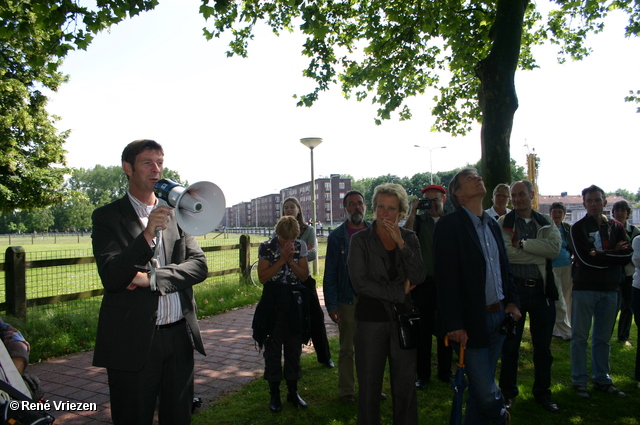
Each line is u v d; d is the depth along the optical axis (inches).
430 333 167.6
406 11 318.0
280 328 145.4
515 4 237.1
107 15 190.1
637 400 151.6
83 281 474.6
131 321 82.4
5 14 184.7
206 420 136.8
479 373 105.1
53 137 830.5
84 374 181.2
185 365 92.3
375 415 108.8
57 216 4109.3
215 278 387.2
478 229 114.4
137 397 83.7
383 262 110.0
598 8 326.3
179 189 83.3
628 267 222.1
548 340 145.0
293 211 194.7
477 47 311.9
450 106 418.3
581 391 155.1
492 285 112.3
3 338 71.7
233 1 239.9
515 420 137.1
